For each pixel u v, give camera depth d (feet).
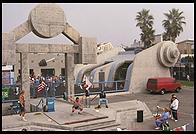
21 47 67.10
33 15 67.10
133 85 116.37
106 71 132.46
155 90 112.06
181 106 82.94
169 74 127.65
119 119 63.16
